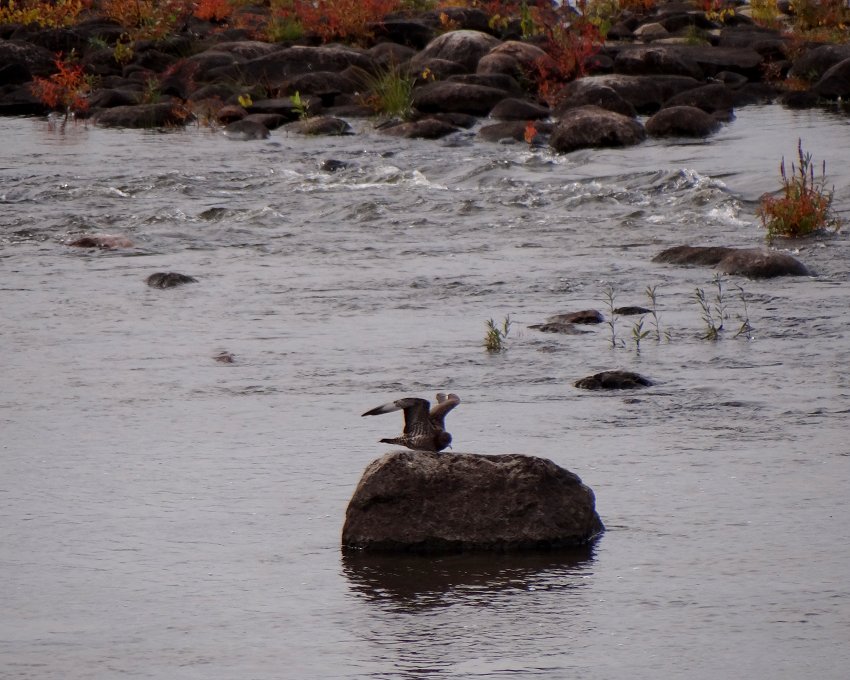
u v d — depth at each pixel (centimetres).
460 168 6444
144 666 1716
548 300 4003
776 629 1794
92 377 3194
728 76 9238
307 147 7412
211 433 2736
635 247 4784
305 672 1692
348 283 4278
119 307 3972
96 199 5897
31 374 3228
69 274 4472
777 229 4916
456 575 2019
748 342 3447
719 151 6738
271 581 1998
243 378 3169
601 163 6544
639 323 3638
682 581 1966
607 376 3045
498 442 2631
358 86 9056
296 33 10738
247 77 9269
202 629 1830
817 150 6556
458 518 2138
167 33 10462
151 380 3159
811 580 1953
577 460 2516
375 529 2133
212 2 11494
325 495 2362
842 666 1680
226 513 2281
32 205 5775
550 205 5644
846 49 9162
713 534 2144
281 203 5784
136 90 9225
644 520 2214
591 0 12156
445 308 3922
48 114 9012
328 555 2105
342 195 5941
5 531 2200
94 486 2419
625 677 1664
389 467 2169
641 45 10025
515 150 7169
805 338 3472
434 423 1811
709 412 2825
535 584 1975
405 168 6544
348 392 3039
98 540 2161
